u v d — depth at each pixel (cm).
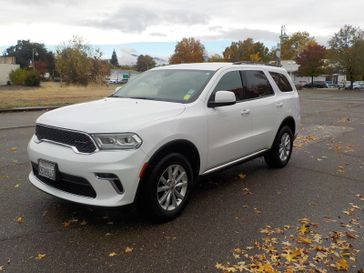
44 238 409
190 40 6988
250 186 608
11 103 1922
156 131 427
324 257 383
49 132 439
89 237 414
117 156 397
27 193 543
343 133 1212
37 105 1870
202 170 510
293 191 588
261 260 374
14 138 983
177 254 384
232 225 455
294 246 405
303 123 1478
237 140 565
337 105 2573
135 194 415
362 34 6006
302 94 4400
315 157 834
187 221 463
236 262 371
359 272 358
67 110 471
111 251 386
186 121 467
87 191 413
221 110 527
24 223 444
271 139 664
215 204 523
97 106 488
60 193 428
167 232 432
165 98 524
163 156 441
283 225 459
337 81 7981
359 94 4559
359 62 5891
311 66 6919
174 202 464
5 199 518
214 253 388
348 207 525
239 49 7181
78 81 4553
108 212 479
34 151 443
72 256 375
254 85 629
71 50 4497
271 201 541
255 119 605
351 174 696
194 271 355
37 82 5750
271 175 675
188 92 523
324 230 448
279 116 674
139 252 386
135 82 605
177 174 465
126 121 417
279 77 716
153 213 438
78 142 411
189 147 475
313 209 514
